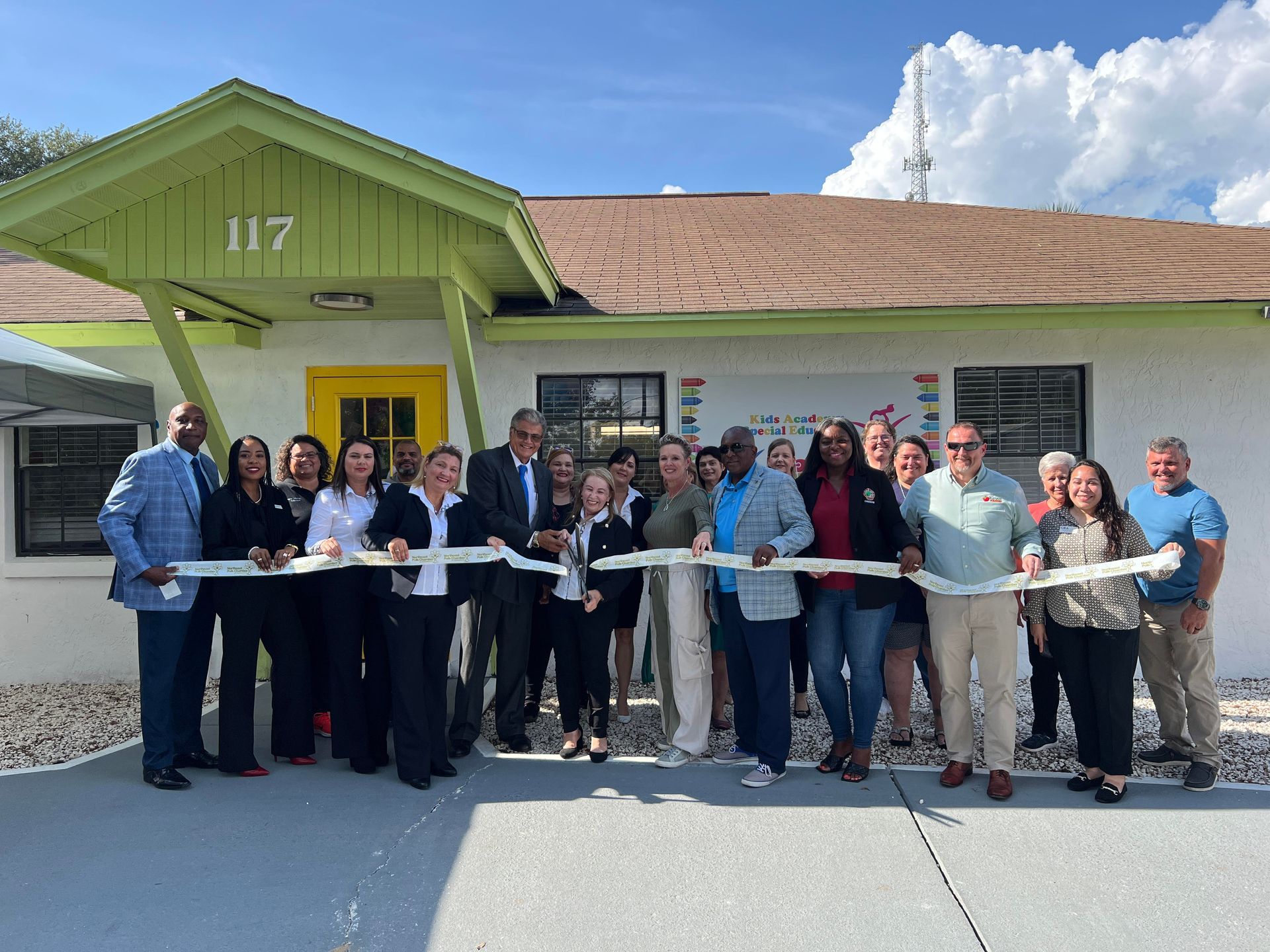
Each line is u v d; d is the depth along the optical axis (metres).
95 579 7.17
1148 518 4.69
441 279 5.42
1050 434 7.21
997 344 7.08
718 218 10.42
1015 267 7.78
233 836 3.87
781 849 3.70
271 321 7.16
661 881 3.43
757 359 7.12
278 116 5.04
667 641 4.94
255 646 4.72
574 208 11.09
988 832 3.86
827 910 3.21
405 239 5.38
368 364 7.19
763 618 4.48
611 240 9.16
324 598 4.67
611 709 6.11
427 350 7.18
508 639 5.03
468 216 5.18
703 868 3.53
